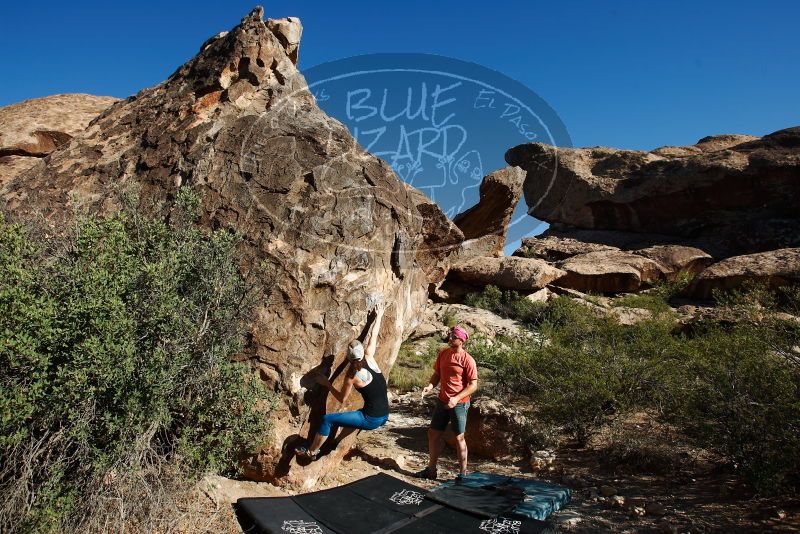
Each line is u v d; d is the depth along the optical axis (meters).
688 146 30.69
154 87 7.31
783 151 24.38
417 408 7.80
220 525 3.93
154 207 5.14
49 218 5.37
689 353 6.74
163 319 3.98
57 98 10.73
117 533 3.53
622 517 4.49
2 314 3.45
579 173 28.08
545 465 5.60
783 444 4.79
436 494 4.51
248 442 4.29
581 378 6.31
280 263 4.69
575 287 19.95
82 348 3.52
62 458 3.49
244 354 4.49
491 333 14.24
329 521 3.99
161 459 3.87
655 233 26.70
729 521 4.34
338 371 4.81
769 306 7.72
